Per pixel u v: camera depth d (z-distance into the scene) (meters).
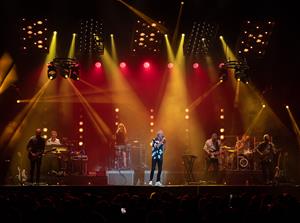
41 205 7.98
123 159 20.64
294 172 22.83
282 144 23.03
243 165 20.55
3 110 22.92
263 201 9.39
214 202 8.54
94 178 19.67
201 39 21.38
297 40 21.11
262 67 22.25
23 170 21.06
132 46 21.44
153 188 15.63
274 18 20.47
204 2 20.33
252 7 20.36
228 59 21.80
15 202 8.94
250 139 21.84
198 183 19.09
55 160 19.48
